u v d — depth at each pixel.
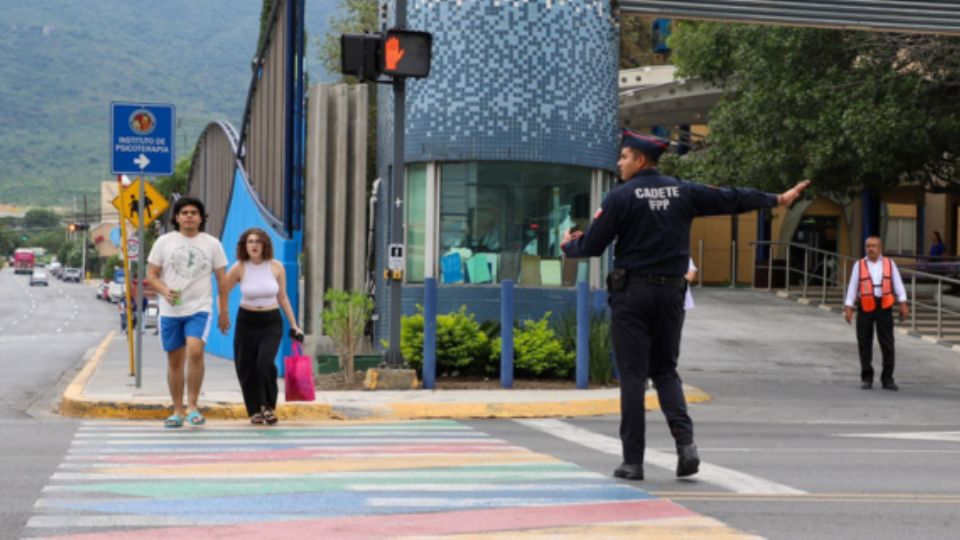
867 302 22.77
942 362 27.62
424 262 21.92
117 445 12.56
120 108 19.11
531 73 21.58
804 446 13.60
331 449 12.34
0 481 9.91
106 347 38.25
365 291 23.50
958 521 8.69
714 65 38.59
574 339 20.66
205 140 39.97
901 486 10.38
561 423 16.00
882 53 33.59
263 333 15.09
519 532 7.94
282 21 24.12
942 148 34.62
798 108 35.00
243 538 7.64
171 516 8.37
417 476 10.38
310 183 24.11
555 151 21.66
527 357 19.88
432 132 21.70
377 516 8.45
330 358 20.95
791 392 21.92
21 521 8.13
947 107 33.97
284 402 16.56
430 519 8.36
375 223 23.28
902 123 32.53
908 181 40.00
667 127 52.16
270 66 25.70
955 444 14.08
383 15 22.72
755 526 8.34
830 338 30.91
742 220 51.53
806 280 39.22
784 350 28.58
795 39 34.31
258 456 11.69
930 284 43.31
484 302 21.45
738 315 35.12
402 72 17.78
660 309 10.14
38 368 27.72
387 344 19.80
